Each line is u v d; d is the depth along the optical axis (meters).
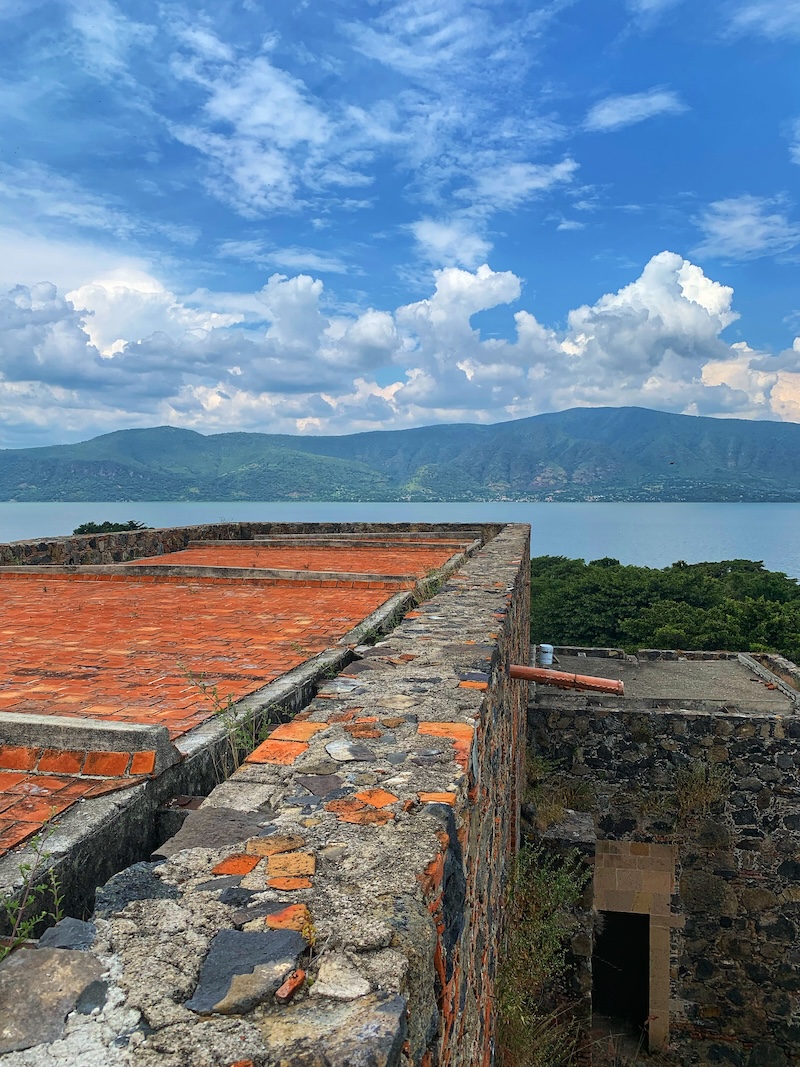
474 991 2.84
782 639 23.59
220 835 1.97
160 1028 1.24
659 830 9.99
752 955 9.70
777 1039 9.45
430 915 1.65
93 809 2.49
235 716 3.40
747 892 9.79
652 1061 9.31
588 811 10.07
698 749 9.98
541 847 8.54
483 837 3.28
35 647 5.23
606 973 10.28
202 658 4.88
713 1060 9.35
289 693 4.05
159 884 1.72
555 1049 5.96
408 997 1.39
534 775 10.12
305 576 8.59
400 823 2.04
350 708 3.15
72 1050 1.19
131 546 12.95
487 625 4.97
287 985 1.33
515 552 10.34
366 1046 1.18
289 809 2.14
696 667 13.64
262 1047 1.19
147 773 2.72
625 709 10.28
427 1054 1.56
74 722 2.88
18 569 9.38
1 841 2.27
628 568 35.41
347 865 1.79
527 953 5.71
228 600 7.49
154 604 7.24
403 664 3.91
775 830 9.77
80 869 2.28
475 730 2.88
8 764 2.81
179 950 1.45
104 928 1.54
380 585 8.39
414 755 2.58
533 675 8.84
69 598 7.65
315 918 1.56
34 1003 1.30
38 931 2.05
